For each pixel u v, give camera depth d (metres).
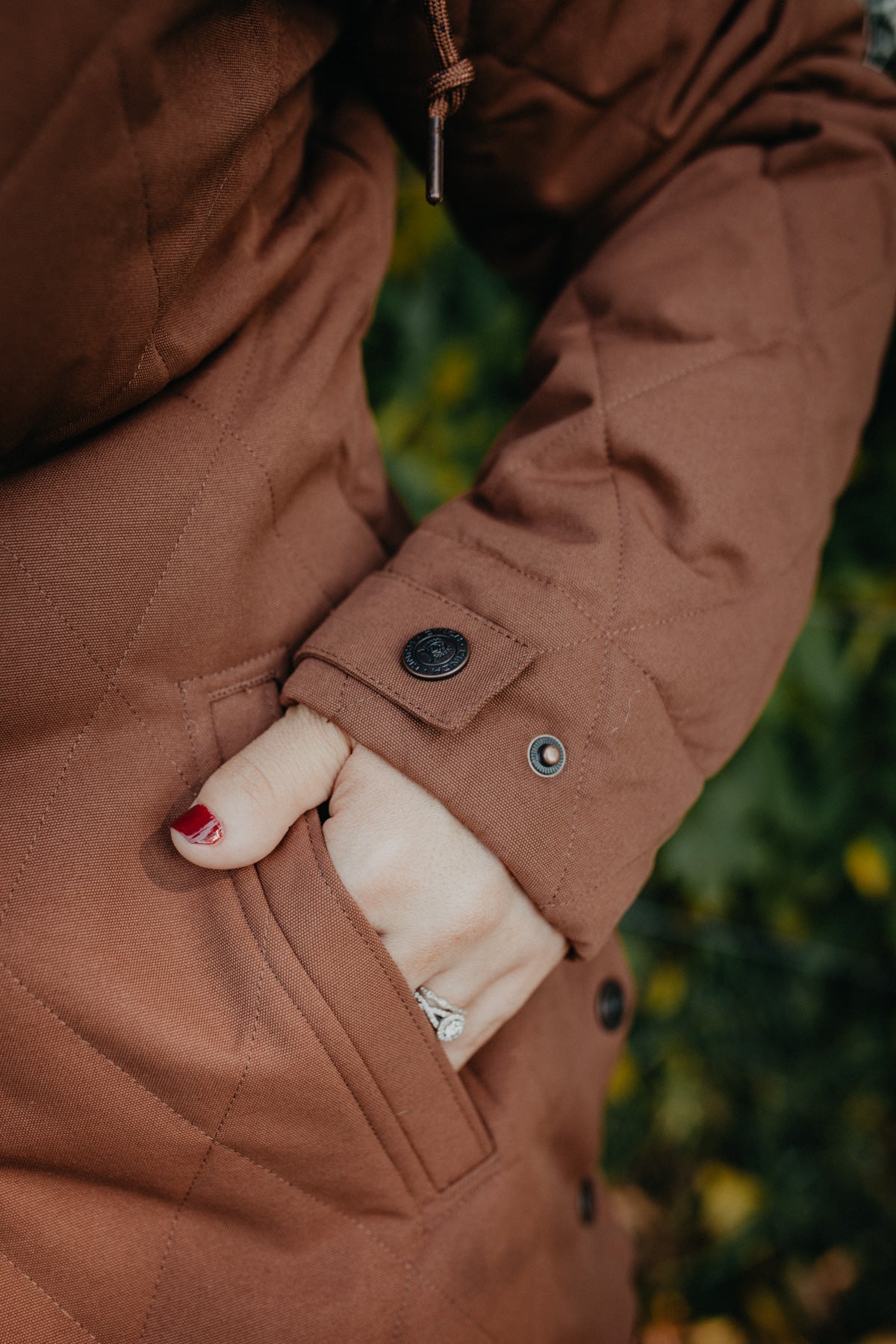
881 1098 0.79
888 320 0.48
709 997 0.84
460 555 0.41
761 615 0.43
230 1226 0.39
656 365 0.43
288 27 0.38
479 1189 0.42
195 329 0.37
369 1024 0.38
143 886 0.38
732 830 0.74
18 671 0.37
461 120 0.45
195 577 0.38
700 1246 0.74
